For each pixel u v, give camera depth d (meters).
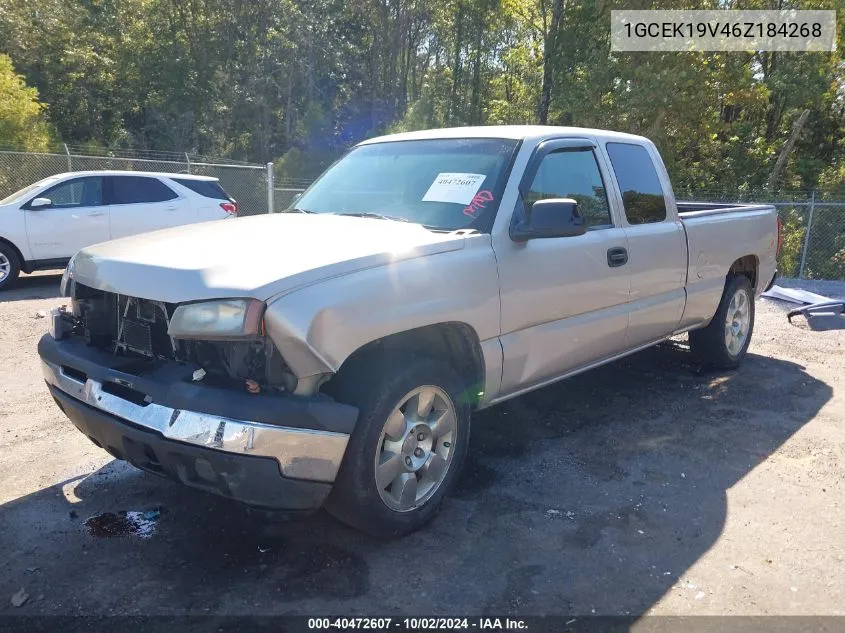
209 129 41.22
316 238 3.30
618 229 4.52
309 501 2.85
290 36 41.59
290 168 33.69
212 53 40.34
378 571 3.01
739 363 6.29
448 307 3.28
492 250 3.56
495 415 4.99
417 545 3.23
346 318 2.83
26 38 37.00
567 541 3.27
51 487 3.79
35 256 10.63
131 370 2.99
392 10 47.09
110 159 16.52
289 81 42.00
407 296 3.09
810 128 28.16
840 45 24.31
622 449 4.39
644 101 19.53
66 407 3.26
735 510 3.61
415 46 51.72
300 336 2.68
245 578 2.95
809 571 3.05
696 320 5.48
